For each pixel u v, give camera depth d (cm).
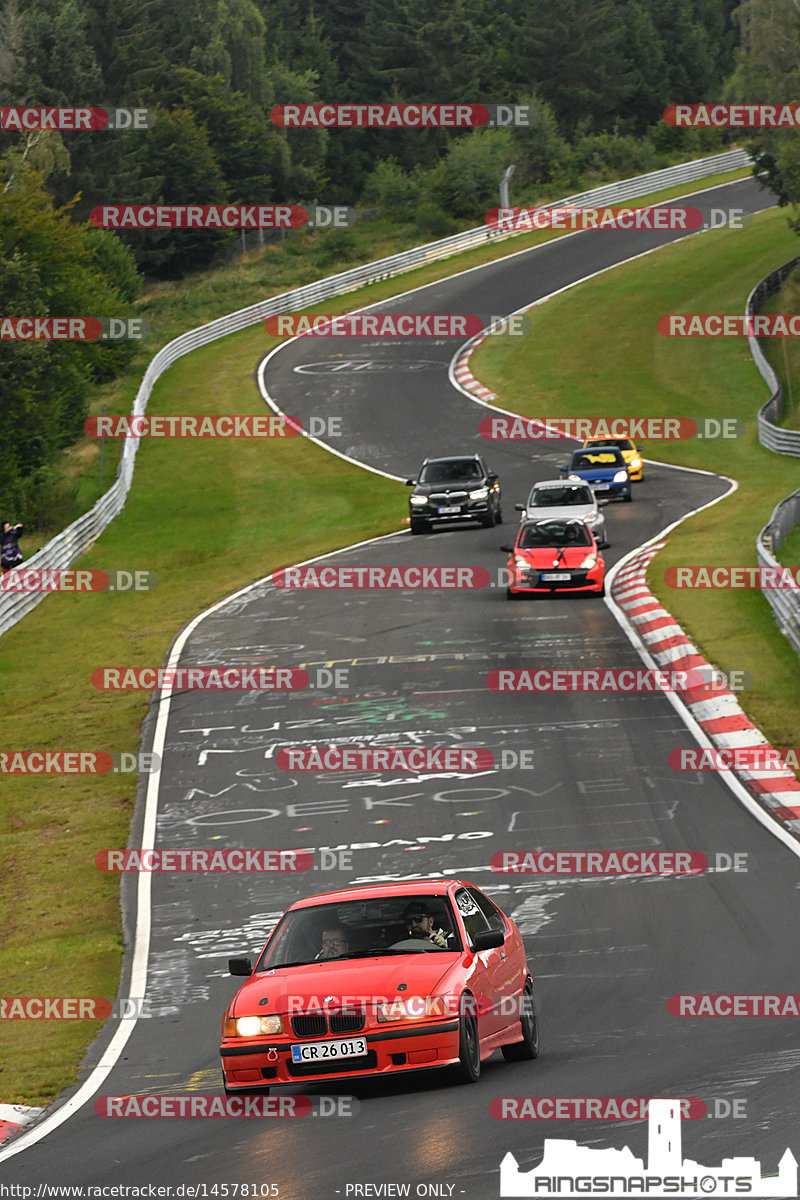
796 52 14638
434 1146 1600
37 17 18500
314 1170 1557
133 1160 1739
